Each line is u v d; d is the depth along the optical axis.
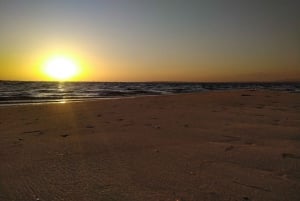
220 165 3.59
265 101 11.12
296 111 8.24
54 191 2.85
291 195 2.67
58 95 28.27
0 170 3.53
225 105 10.23
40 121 7.91
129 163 3.74
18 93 32.34
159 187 2.91
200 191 2.79
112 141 5.05
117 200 2.61
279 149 4.27
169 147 4.55
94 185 2.99
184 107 10.12
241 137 5.14
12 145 4.91
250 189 2.83
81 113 9.48
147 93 32.53
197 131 5.78
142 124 6.81
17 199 2.68
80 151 4.43
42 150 4.53
